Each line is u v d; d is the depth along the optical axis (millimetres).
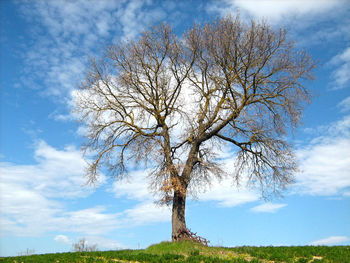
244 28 18125
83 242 18984
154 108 20078
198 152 20672
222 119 19625
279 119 19141
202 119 19859
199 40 19109
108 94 20359
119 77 19750
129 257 13953
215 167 19281
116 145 19859
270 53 18281
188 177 19203
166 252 15422
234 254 14977
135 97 20281
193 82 20609
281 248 15523
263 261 13188
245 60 18406
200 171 20938
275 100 19062
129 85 19797
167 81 20297
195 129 19484
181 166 18109
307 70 18156
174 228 18266
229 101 18906
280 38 17953
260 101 19125
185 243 16766
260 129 18906
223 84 18766
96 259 13703
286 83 18547
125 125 19891
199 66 20078
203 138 19812
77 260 13547
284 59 18297
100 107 20406
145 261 13391
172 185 17828
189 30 19375
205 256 13648
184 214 18781
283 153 19109
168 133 20250
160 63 20219
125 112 20156
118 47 20156
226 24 18047
